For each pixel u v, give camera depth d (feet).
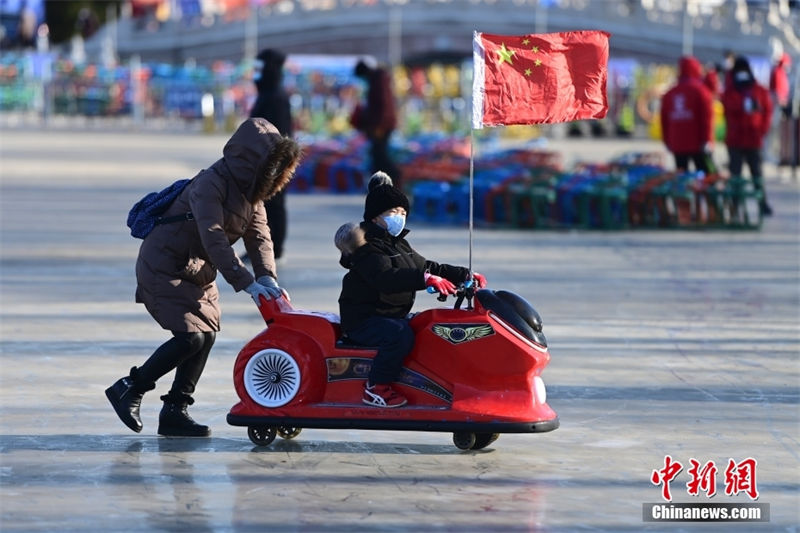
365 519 39.40
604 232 127.75
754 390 59.06
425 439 49.55
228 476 43.98
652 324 76.28
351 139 204.33
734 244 118.83
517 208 130.72
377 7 558.56
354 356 46.93
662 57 508.12
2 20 590.55
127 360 63.93
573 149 303.89
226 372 61.41
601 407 55.26
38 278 91.97
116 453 46.91
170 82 434.30
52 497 41.32
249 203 47.75
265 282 48.29
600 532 38.65
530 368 45.68
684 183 131.13
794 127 196.24
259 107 95.09
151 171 203.62
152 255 47.80
